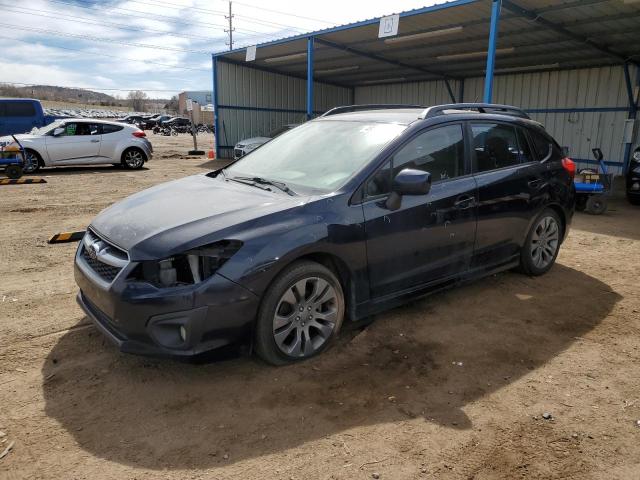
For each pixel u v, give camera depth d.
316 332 3.35
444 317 4.07
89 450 2.40
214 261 2.84
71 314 3.97
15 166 12.36
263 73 21.25
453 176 4.03
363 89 24.48
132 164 15.15
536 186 4.73
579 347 3.60
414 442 2.51
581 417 2.76
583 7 10.20
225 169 4.39
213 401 2.83
